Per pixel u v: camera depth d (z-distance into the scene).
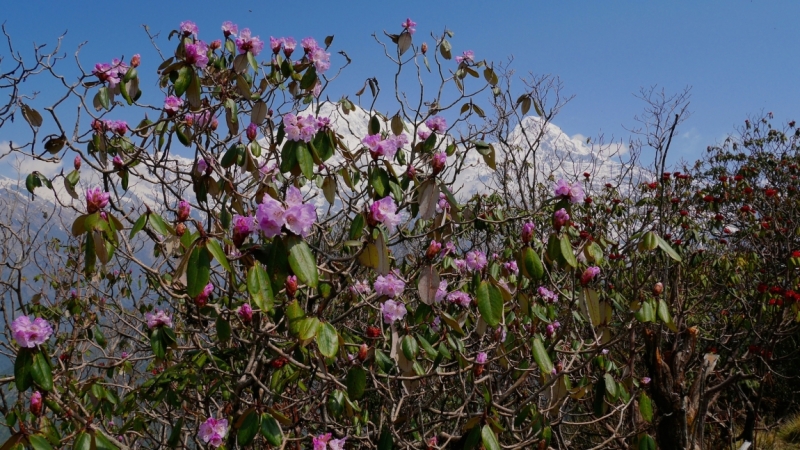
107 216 2.08
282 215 1.73
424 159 3.33
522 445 2.96
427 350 2.68
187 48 2.50
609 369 3.51
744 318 5.23
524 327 3.49
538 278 2.21
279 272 1.77
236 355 3.21
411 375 2.65
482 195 5.09
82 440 1.89
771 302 5.29
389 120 3.75
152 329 2.66
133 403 3.10
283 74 3.11
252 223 1.96
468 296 3.03
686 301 4.88
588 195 5.64
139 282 4.38
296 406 3.08
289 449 2.94
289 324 2.08
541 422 3.19
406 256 3.63
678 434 3.57
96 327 4.25
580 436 4.69
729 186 7.77
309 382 2.99
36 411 1.93
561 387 2.63
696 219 7.11
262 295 1.75
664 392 3.62
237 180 3.45
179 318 3.89
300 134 2.21
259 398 2.67
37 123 2.90
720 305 6.26
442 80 3.73
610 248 5.01
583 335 4.38
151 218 2.17
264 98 3.28
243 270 3.18
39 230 4.41
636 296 3.79
